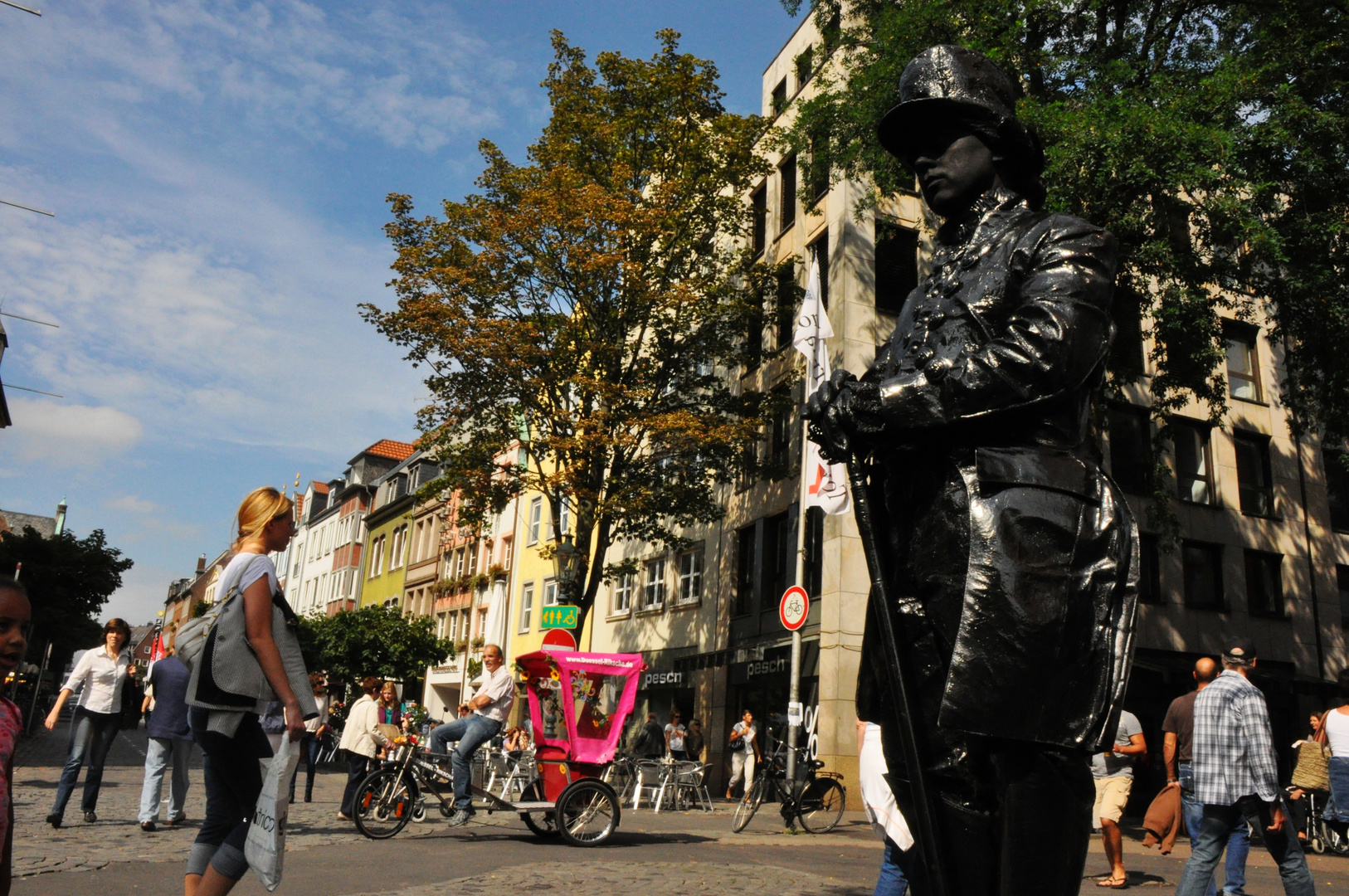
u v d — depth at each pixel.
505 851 9.43
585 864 8.51
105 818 10.75
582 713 10.90
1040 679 1.58
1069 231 1.78
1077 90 16.50
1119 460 25.33
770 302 25.89
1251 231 14.92
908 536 1.81
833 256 24.25
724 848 10.87
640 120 24.30
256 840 3.46
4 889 2.96
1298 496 27.50
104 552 40.38
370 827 10.51
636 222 22.59
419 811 10.84
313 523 83.31
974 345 1.77
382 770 10.64
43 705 48.38
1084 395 1.79
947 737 1.70
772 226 28.36
